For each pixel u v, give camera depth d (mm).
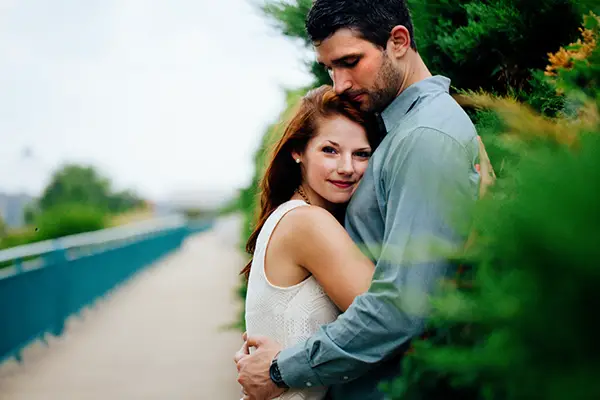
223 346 7266
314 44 1952
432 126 1700
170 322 8875
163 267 18156
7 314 6000
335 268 1834
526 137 1108
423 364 1243
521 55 2117
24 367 6320
